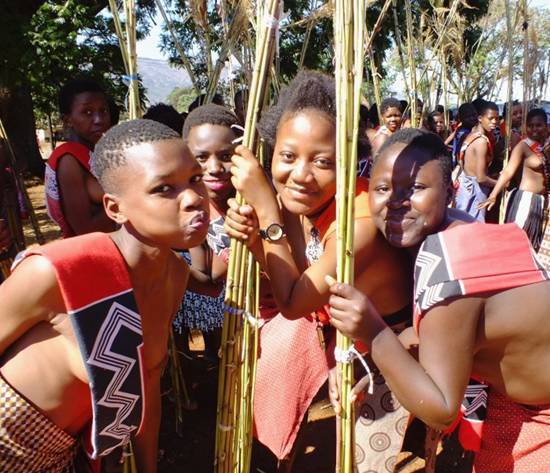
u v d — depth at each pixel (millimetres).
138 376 1581
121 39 2297
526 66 5008
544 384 1585
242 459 2178
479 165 6242
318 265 1824
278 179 1862
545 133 5270
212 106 2551
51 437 1579
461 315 1467
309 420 3469
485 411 1805
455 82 8477
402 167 1634
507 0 4781
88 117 3010
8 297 1444
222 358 1962
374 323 1523
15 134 13344
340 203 1558
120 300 1492
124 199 1454
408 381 1466
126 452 2049
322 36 7254
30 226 9688
